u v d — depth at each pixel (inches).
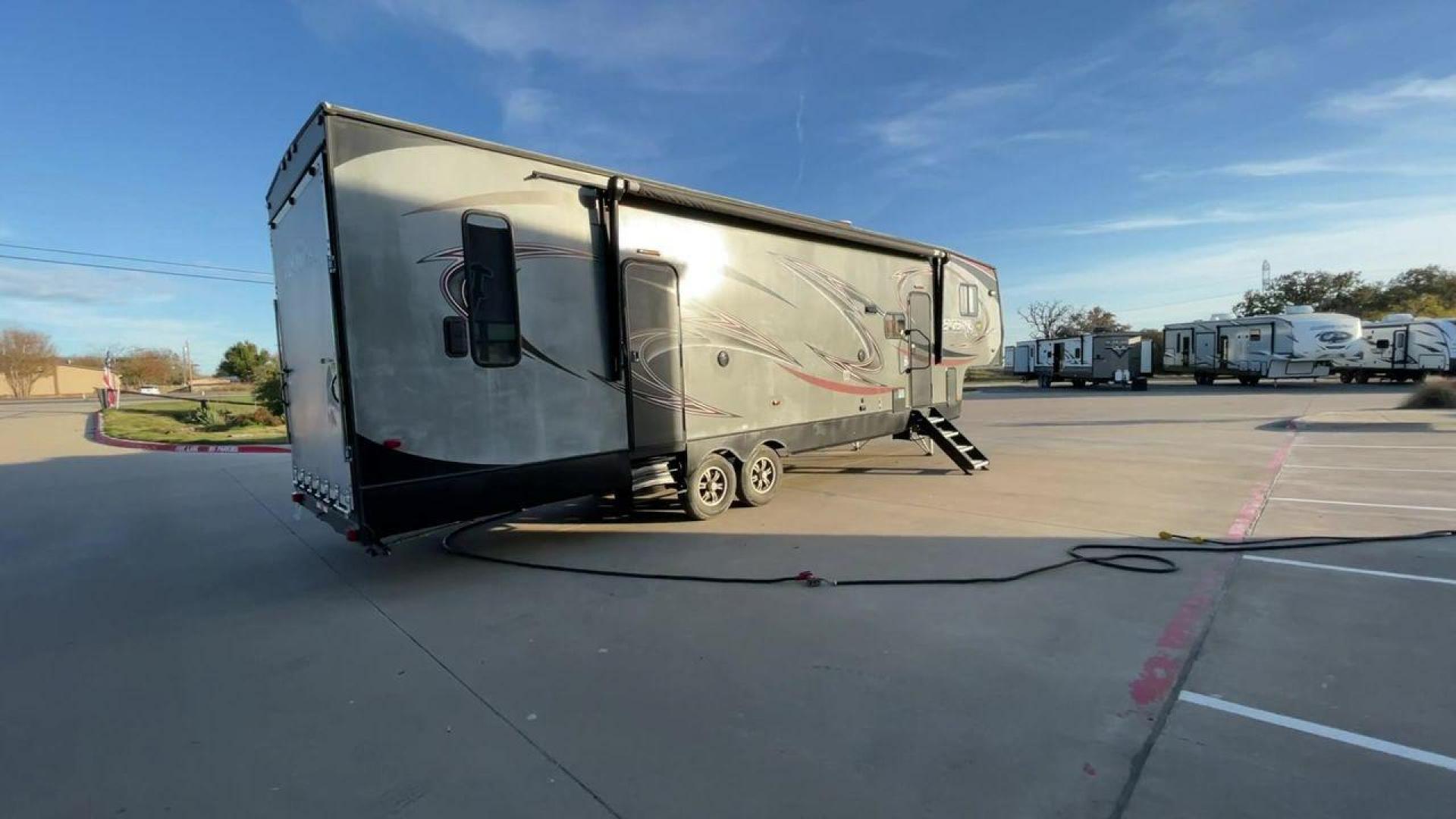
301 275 208.1
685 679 137.1
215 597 197.3
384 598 192.4
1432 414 595.2
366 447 181.2
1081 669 136.9
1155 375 1568.7
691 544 240.2
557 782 103.7
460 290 199.9
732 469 287.6
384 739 117.5
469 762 109.7
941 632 156.7
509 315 211.5
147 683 141.7
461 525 267.1
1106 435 561.9
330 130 175.2
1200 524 254.8
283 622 175.6
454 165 199.0
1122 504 293.9
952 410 429.4
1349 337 1067.3
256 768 109.7
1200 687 128.4
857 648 149.4
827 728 117.0
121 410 1202.6
